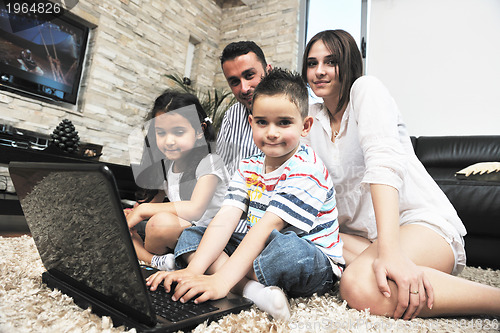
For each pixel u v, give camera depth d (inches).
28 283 25.9
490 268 65.2
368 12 139.3
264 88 31.9
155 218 32.4
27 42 75.7
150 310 17.6
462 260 34.3
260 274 27.2
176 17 87.9
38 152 61.5
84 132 60.6
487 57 117.2
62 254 22.0
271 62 147.2
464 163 102.8
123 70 60.5
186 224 33.3
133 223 30.6
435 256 30.9
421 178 36.8
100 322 19.2
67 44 72.2
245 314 22.5
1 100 74.9
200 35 109.7
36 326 17.9
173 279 25.3
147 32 74.1
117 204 15.4
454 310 25.5
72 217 18.3
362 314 24.7
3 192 71.1
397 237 27.4
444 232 32.4
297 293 30.0
